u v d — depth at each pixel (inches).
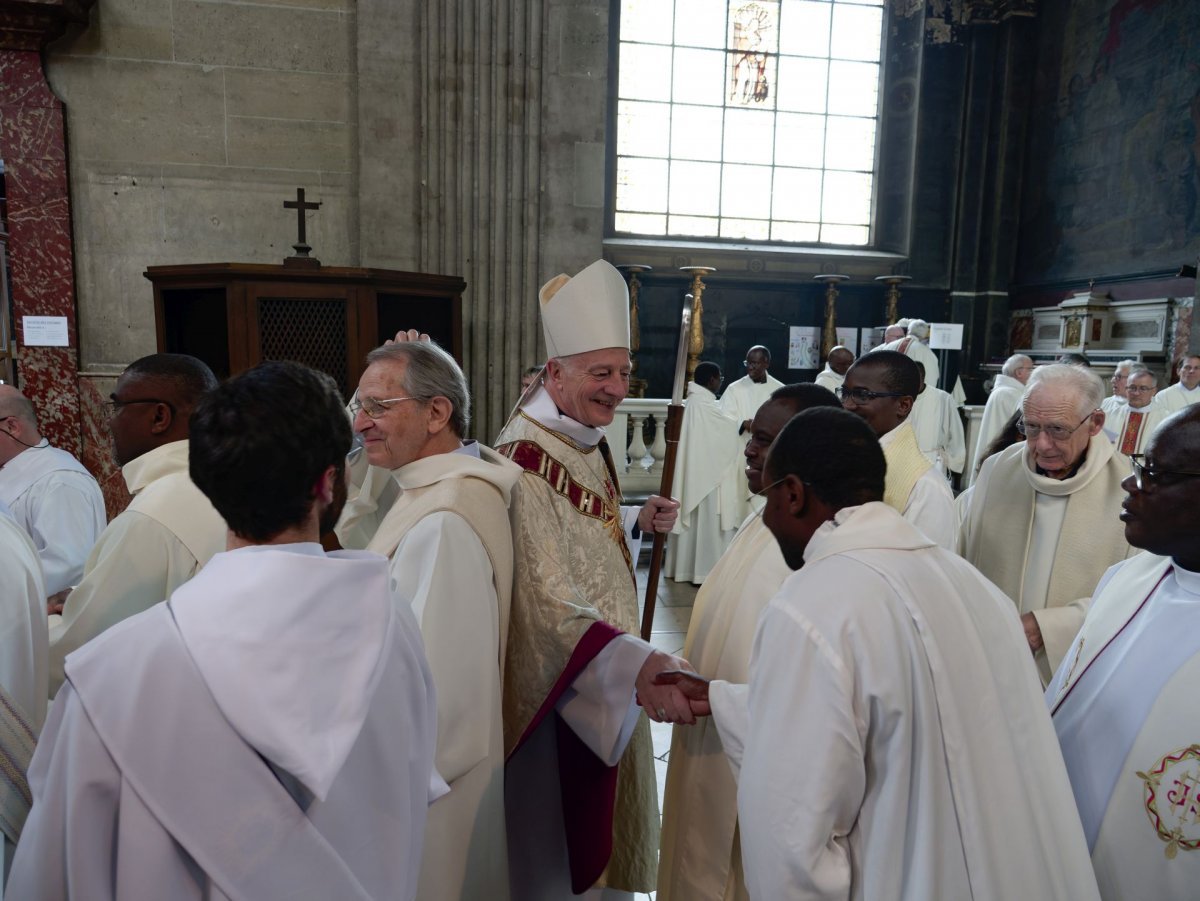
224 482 32.8
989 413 276.4
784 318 414.6
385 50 258.7
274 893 30.3
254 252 261.0
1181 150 328.8
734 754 50.8
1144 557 56.4
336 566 33.2
